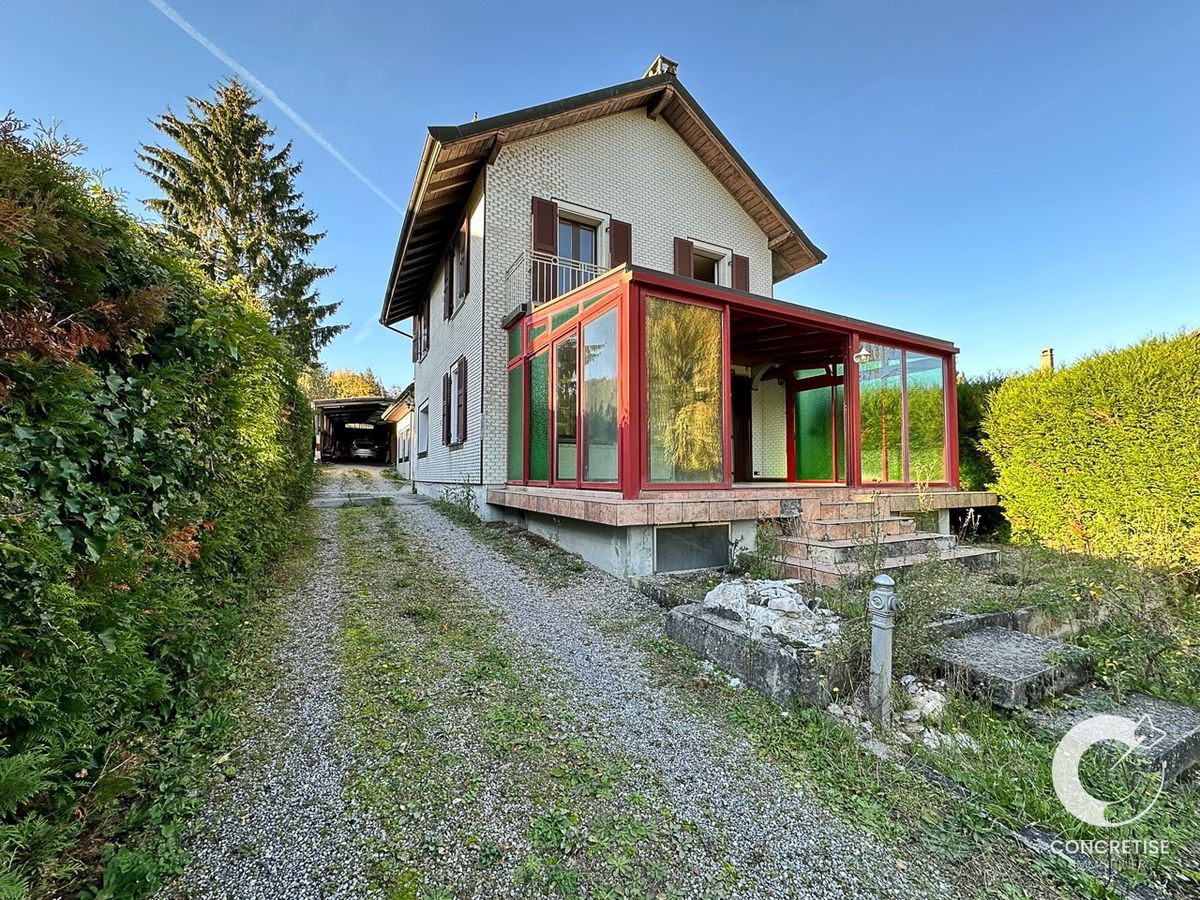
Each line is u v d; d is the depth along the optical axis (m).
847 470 6.92
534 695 2.99
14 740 1.59
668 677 3.29
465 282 9.66
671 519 5.04
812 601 4.14
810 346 8.50
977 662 3.19
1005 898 1.75
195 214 16.78
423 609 4.20
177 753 2.23
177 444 2.50
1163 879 1.86
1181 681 3.24
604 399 5.70
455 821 2.00
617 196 9.87
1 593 1.51
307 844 1.84
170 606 2.34
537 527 7.14
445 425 11.21
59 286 1.92
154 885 1.63
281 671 3.11
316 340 19.16
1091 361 6.33
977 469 8.48
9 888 1.41
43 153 1.79
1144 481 5.73
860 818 2.10
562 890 1.72
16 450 1.64
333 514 8.82
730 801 2.18
